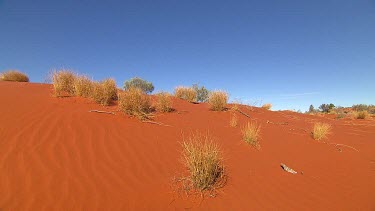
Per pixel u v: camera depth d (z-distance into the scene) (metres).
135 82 20.08
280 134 10.16
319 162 8.12
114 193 4.89
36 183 4.80
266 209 5.18
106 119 7.96
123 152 6.32
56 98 9.32
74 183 4.96
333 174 7.41
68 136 6.54
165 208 4.73
